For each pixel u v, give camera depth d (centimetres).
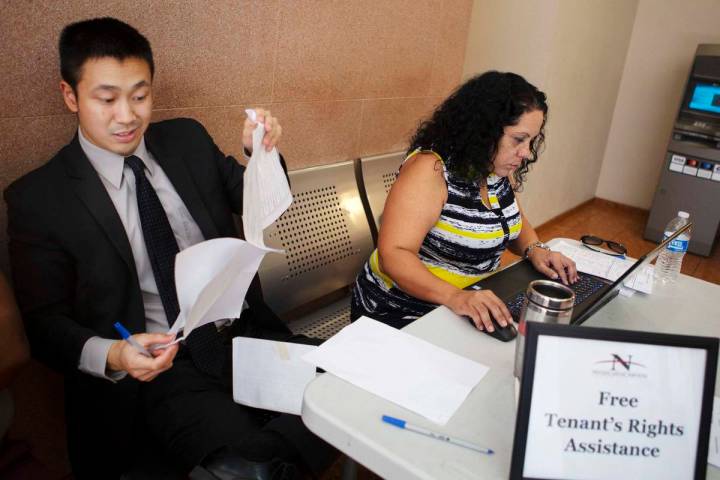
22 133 136
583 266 165
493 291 142
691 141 369
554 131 356
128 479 122
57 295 122
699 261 377
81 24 117
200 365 137
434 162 154
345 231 203
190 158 148
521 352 101
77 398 129
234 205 161
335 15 198
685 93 364
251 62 178
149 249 133
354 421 89
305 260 189
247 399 128
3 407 113
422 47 243
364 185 217
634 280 156
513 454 77
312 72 199
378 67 224
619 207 459
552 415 77
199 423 124
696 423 79
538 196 371
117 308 128
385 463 83
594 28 356
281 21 182
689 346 78
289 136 200
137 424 133
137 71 120
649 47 421
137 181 131
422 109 257
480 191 161
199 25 161
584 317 132
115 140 123
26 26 130
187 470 119
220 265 104
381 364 104
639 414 78
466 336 119
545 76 314
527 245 174
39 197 119
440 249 161
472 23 314
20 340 108
